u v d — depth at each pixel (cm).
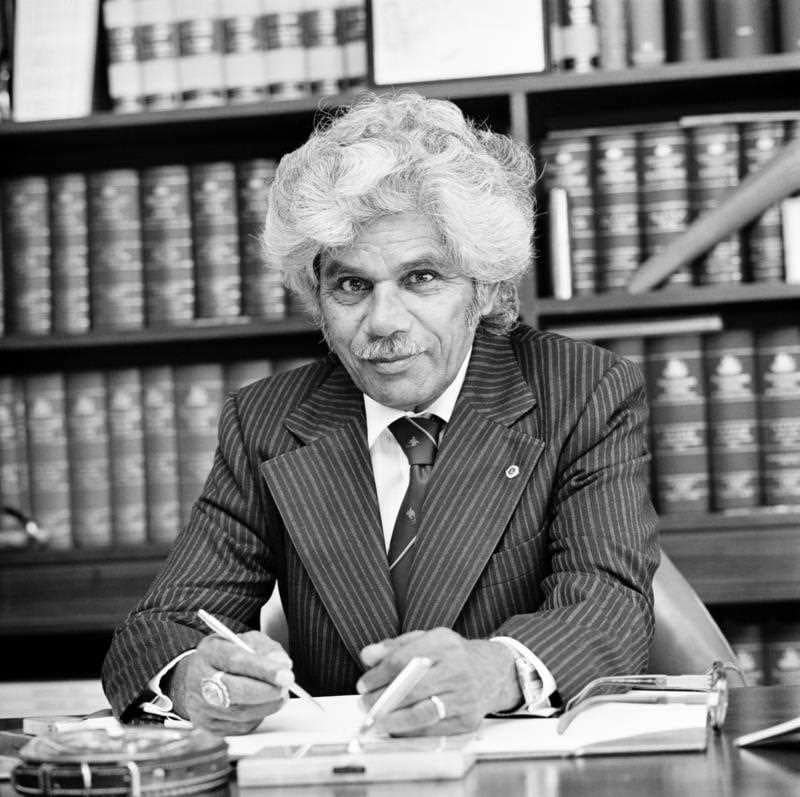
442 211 146
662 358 264
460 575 151
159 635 144
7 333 279
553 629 130
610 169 263
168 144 295
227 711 123
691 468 261
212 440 274
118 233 276
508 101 268
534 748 109
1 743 122
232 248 274
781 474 259
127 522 275
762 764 102
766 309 286
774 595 257
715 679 124
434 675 114
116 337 273
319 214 145
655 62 264
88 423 277
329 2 270
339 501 157
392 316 147
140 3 275
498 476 155
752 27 262
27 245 278
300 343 295
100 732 108
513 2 265
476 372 163
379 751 105
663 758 106
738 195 254
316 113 267
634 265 263
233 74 273
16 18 279
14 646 304
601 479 153
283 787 102
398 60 265
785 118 262
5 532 275
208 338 274
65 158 302
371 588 153
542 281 272
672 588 172
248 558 163
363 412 163
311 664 159
